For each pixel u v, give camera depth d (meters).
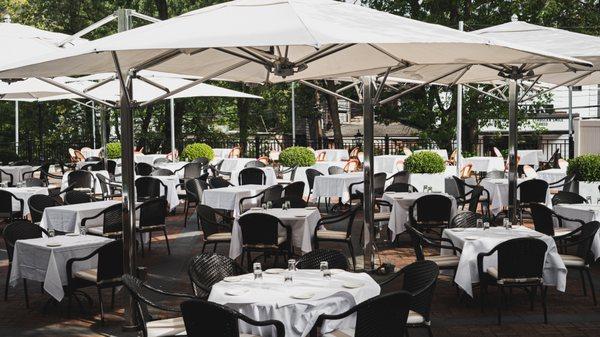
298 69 7.18
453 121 26.89
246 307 5.26
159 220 11.30
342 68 9.30
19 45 9.72
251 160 21.31
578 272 9.87
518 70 9.93
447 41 5.63
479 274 7.62
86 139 33.81
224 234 10.28
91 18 31.53
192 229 14.23
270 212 10.23
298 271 6.30
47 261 7.80
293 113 31.09
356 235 13.27
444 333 7.00
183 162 20.83
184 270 10.18
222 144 32.03
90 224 10.87
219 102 34.50
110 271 7.61
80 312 8.10
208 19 6.36
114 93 13.05
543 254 7.29
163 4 29.52
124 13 10.92
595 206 10.79
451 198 11.74
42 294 9.02
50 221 10.80
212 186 14.56
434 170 16.16
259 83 10.55
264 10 6.40
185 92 13.00
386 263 9.95
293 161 19.56
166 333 5.77
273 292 5.50
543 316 7.58
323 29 5.68
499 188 14.45
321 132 39.88
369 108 9.74
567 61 6.66
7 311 8.17
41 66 6.58
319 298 5.30
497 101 25.77
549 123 36.94
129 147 7.32
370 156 9.77
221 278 6.62
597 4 22.42
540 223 10.12
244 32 5.68
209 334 4.97
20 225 8.64
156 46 5.54
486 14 25.62
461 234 8.28
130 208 7.34
